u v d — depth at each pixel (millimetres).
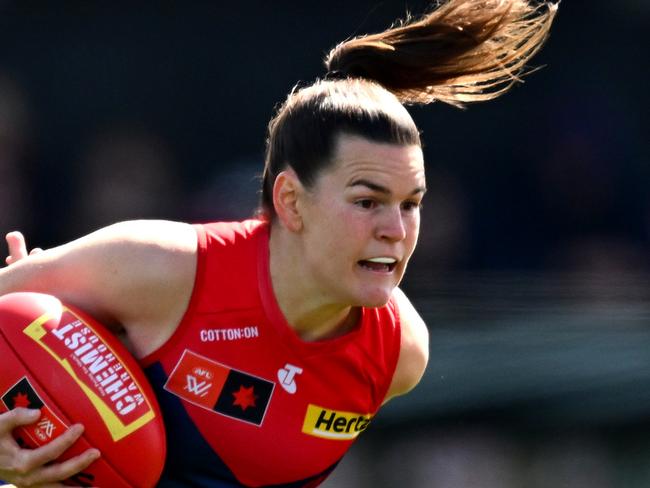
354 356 9148
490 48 9867
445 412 17859
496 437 17203
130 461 8562
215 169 33688
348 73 9742
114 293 8805
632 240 30016
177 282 8805
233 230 9117
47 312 8656
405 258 8594
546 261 29531
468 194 31078
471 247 30141
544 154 31047
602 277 25453
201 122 33969
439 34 9688
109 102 33656
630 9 31359
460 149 31250
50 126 33125
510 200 30922
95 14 33625
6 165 32219
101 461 8516
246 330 8859
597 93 31234
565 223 30531
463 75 9883
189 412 8922
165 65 33938
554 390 18109
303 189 8516
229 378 8883
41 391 8438
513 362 19016
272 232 8938
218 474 9148
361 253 8406
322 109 8500
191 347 8852
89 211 32719
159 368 8898
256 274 8883
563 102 31203
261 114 34062
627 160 30828
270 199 8969
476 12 9680
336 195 8359
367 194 8305
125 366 8695
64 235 32344
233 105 34094
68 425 8422
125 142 33500
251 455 9031
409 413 17828
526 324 20125
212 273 8867
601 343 19188
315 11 33562
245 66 34031
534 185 30953
